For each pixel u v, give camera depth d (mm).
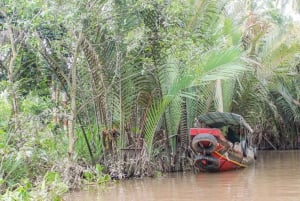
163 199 7926
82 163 10266
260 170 12344
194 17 10984
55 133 9781
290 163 14297
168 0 9828
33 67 11016
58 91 10953
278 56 15648
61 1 8539
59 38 9719
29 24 8695
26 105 8555
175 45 10047
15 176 8211
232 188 9031
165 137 11938
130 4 9391
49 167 8812
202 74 10961
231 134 14336
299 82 20172
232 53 11117
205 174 11656
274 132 21469
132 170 10891
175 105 11836
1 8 8922
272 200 7562
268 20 18234
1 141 7750
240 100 15688
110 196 8336
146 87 11133
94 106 10734
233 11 14930
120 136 10922
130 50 10000
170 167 12016
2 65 9992
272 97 20094
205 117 13203
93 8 9023
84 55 10086
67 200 7957
